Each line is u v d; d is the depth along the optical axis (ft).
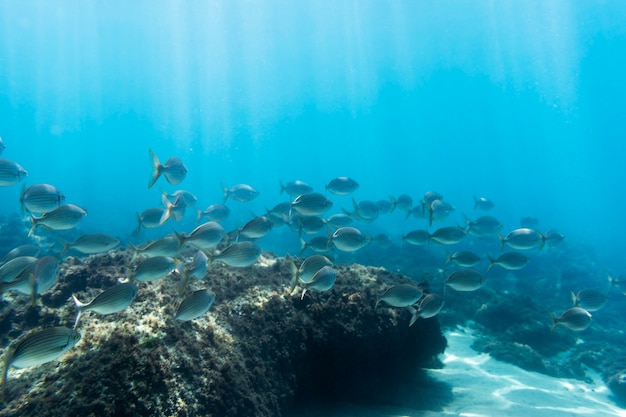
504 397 21.58
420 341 22.72
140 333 13.64
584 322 19.15
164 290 16.97
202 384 13.17
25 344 9.84
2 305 17.22
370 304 20.57
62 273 19.16
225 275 20.95
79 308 11.80
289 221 28.91
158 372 12.12
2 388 12.10
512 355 27.94
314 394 18.76
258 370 15.74
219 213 29.63
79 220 18.90
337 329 18.57
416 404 19.83
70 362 12.56
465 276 19.93
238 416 13.55
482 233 30.60
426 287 24.12
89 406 10.73
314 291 19.97
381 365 20.72
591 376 27.32
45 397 11.34
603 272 62.39
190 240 17.95
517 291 47.75
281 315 18.57
